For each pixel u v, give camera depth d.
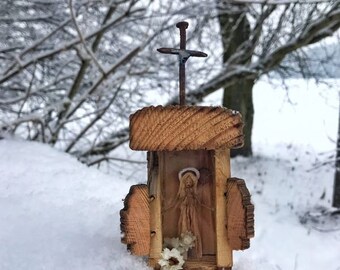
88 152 1.54
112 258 0.44
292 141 3.53
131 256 0.45
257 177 2.66
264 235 1.70
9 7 1.57
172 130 0.41
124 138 1.59
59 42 1.65
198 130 0.41
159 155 0.45
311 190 2.53
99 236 0.50
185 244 0.43
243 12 1.85
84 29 1.50
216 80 1.72
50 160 0.96
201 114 0.41
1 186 0.73
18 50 1.64
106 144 1.62
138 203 0.41
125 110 1.72
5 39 1.63
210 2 1.51
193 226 0.44
